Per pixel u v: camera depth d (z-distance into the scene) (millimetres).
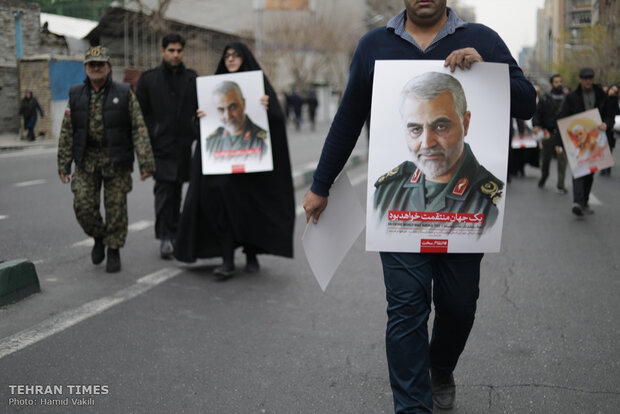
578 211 8859
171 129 6312
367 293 5293
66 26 31188
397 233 2762
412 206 2750
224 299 5086
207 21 45969
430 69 2730
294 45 52719
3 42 25312
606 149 8719
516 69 2803
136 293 5180
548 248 7012
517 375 3660
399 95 2744
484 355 3953
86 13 31531
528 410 3236
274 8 55844
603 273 5957
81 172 5645
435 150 2736
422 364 2723
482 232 2760
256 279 5707
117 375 3615
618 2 44094
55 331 4273
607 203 10305
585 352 4012
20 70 24516
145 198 10234
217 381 3561
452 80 2723
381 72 2748
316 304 4984
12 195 10422
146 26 32188
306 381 3578
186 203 5719
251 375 3648
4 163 15820
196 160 5684
